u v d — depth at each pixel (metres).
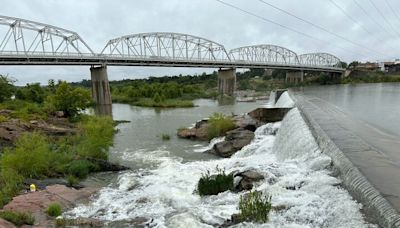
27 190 20.30
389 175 12.68
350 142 18.02
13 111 56.75
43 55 81.31
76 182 22.53
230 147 31.59
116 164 27.06
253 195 13.91
